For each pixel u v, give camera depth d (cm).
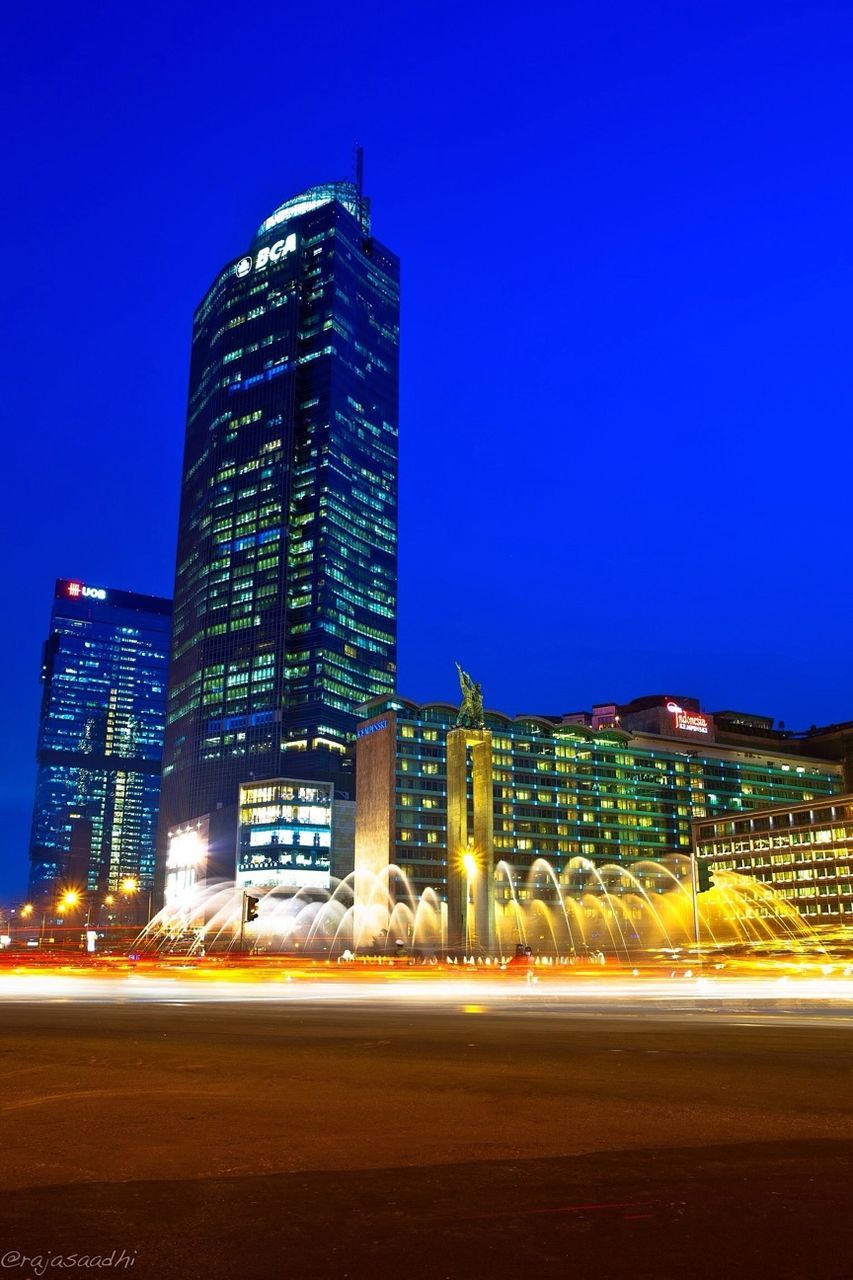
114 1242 764
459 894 15175
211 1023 2770
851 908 19412
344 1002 3712
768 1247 748
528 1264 712
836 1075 1661
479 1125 1220
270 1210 851
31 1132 1188
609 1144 1106
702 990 4516
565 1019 2930
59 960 12312
